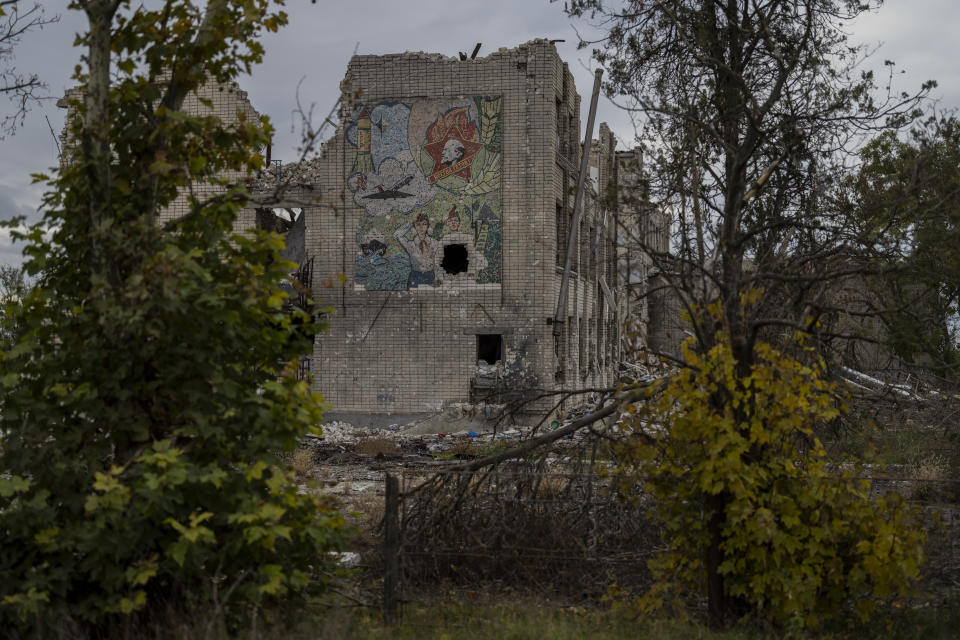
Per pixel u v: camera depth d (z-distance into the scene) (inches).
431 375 960.9
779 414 267.7
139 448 238.5
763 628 268.2
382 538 341.4
